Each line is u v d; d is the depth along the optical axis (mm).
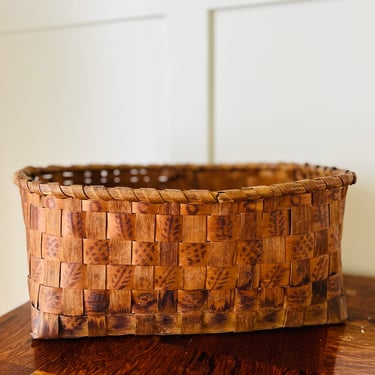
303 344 655
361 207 885
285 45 904
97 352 637
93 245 639
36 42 1062
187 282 646
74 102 1050
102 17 999
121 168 890
